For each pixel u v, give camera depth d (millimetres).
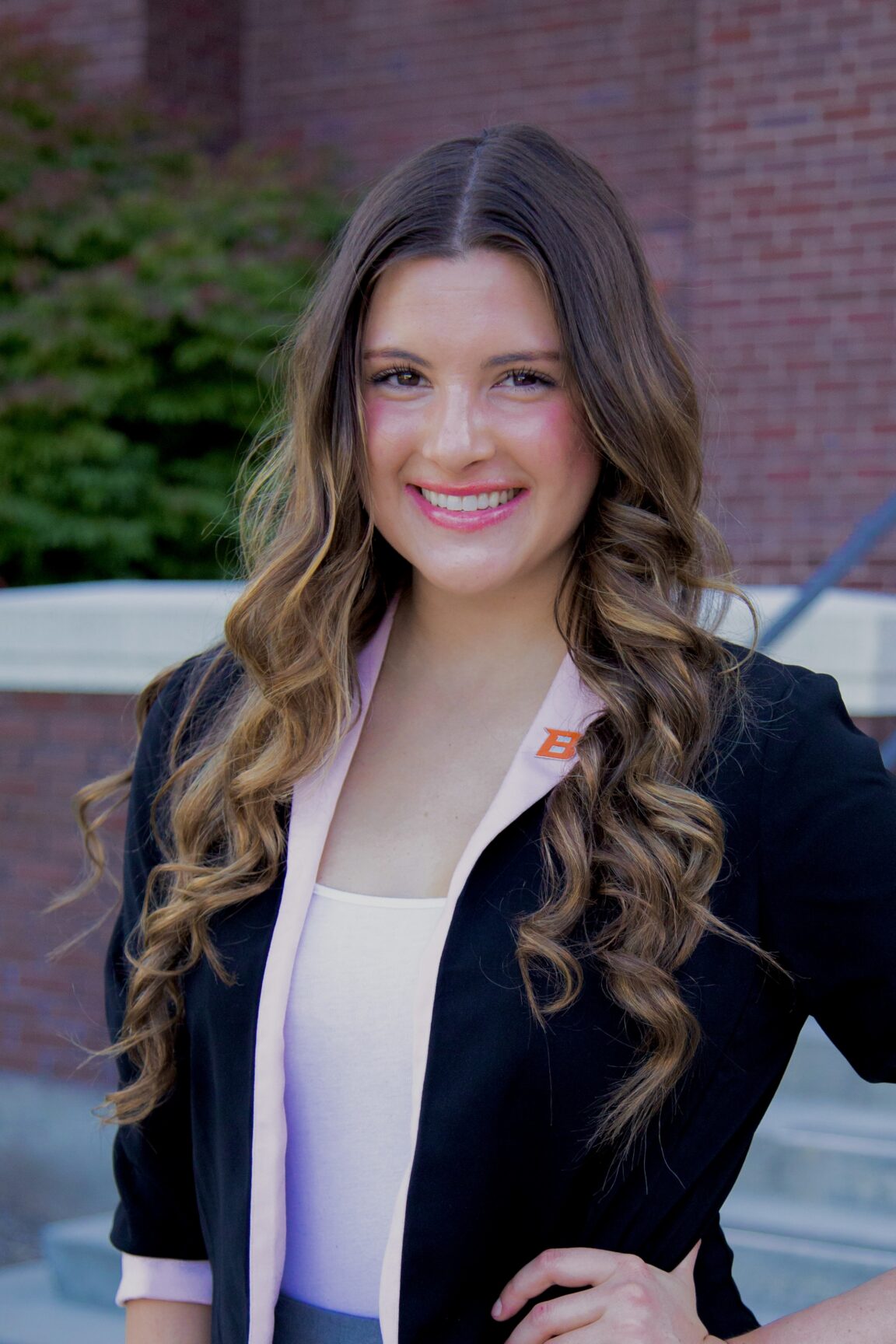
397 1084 1384
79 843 4957
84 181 6961
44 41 7656
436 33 7348
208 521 6918
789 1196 3447
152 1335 1583
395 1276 1326
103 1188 4602
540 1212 1354
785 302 5969
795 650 3979
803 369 5945
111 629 4750
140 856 1652
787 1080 3760
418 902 1409
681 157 6715
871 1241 3172
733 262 6055
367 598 1573
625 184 6848
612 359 1396
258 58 7848
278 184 7191
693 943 1334
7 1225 4340
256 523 1742
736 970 1354
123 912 1670
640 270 1463
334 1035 1397
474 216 1384
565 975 1310
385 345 1417
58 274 6863
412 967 1388
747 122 6004
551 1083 1329
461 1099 1325
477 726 1519
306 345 1504
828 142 5867
